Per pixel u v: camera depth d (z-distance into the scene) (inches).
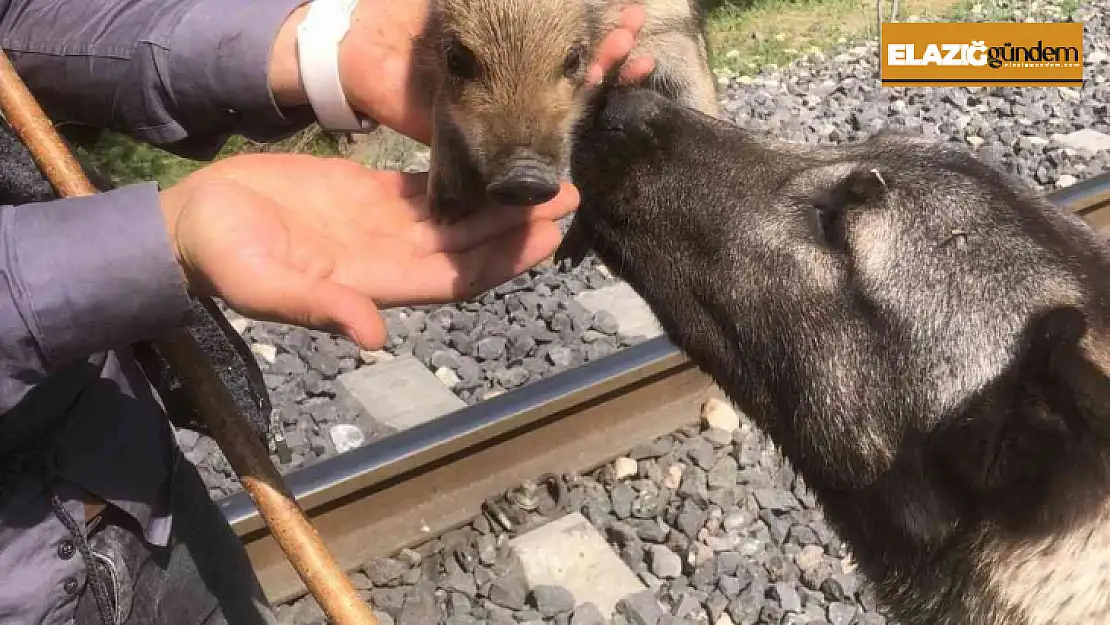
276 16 18.0
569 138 19.2
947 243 18.6
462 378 36.5
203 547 18.4
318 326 12.5
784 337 20.2
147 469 16.1
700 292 21.7
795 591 28.6
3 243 12.0
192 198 12.5
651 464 32.0
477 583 28.4
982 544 17.8
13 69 15.2
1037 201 19.9
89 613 15.6
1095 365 15.5
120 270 12.1
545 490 30.7
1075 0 78.4
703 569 28.9
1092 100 61.1
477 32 17.7
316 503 27.1
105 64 17.6
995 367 17.2
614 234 22.9
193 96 17.8
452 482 29.4
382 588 28.1
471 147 17.4
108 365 16.1
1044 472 16.3
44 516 14.9
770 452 32.6
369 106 18.9
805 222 20.2
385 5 19.0
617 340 38.4
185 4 18.0
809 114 58.7
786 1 82.2
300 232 14.2
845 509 20.5
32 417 14.6
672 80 26.0
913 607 19.6
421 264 15.7
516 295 40.4
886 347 18.7
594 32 20.3
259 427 19.6
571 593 28.1
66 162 14.6
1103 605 16.3
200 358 15.1
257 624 19.5
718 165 21.5
